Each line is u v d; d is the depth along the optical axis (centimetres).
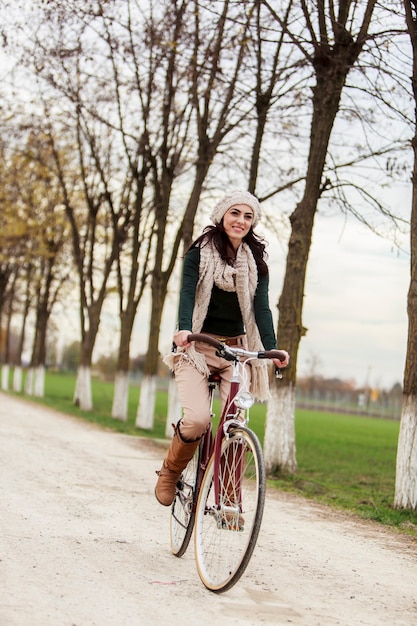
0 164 3183
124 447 1532
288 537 712
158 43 1603
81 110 2369
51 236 3422
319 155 1309
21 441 1391
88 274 3058
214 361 524
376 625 441
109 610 416
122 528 651
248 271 514
